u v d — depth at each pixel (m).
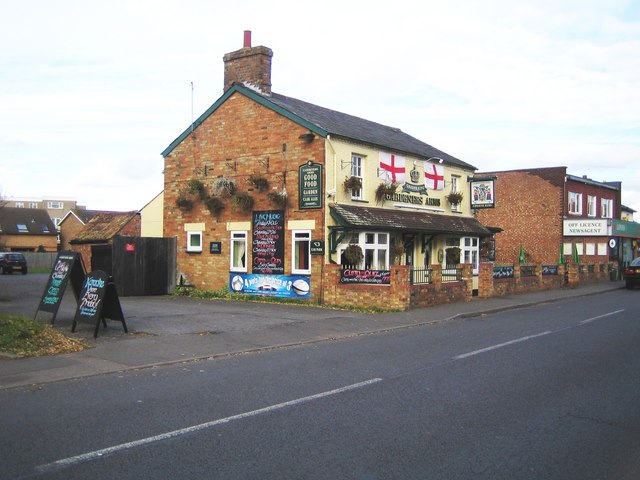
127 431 5.83
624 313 17.94
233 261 21.42
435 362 9.67
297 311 16.75
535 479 4.78
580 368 9.21
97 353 9.99
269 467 4.91
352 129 21.41
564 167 35.91
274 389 7.68
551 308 19.84
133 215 32.53
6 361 9.13
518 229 37.28
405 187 21.98
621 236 38.84
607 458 5.28
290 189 19.62
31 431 5.81
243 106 20.97
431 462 5.09
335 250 18.70
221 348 10.81
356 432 5.88
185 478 4.64
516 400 7.21
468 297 20.83
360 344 11.73
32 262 55.72
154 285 22.06
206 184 22.06
